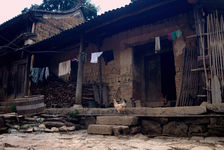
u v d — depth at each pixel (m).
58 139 4.98
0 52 14.21
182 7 7.60
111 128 5.46
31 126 6.93
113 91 9.66
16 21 14.48
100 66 10.04
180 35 7.64
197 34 6.38
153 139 4.77
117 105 6.10
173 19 8.24
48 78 12.52
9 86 14.27
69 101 10.58
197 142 4.25
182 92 6.54
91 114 6.88
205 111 4.78
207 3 6.45
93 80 10.52
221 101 5.34
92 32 9.74
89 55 10.95
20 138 5.24
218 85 5.49
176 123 5.31
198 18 6.46
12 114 7.42
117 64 9.76
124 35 9.65
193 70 6.20
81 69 9.02
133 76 9.27
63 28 16.92
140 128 5.76
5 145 4.27
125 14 7.77
